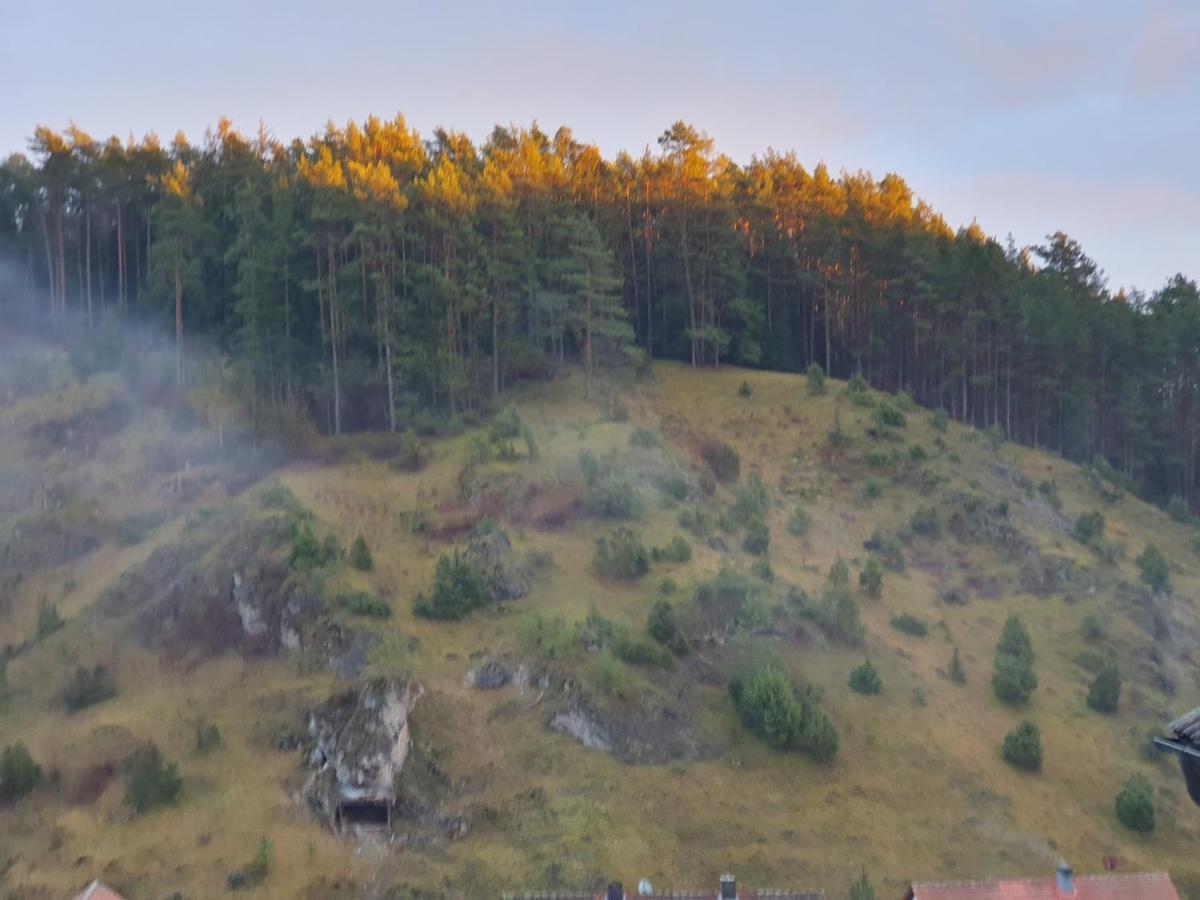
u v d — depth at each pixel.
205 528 71.62
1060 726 65.12
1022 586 79.19
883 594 75.19
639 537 72.69
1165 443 111.88
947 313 107.62
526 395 94.06
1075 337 107.31
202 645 63.25
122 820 51.69
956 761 59.81
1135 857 55.34
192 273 92.75
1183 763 20.98
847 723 60.50
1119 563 83.94
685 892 47.09
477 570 67.12
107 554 74.12
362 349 92.00
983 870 52.09
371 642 60.50
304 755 54.91
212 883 47.97
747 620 65.00
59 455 85.19
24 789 53.25
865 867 50.94
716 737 58.25
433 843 51.28
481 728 57.38
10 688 61.66
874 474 88.69
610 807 53.06
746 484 84.25
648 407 95.62
